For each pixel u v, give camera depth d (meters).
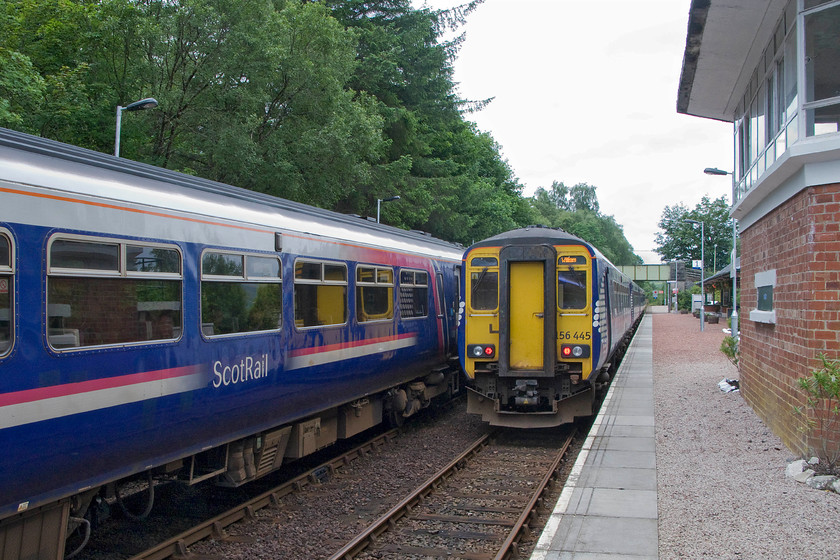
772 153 9.51
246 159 15.11
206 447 6.05
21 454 4.25
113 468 5.03
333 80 16.86
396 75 24.78
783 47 8.78
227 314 6.21
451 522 6.65
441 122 28.33
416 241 11.58
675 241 59.00
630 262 101.00
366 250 9.11
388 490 7.74
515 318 10.16
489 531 6.39
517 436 10.92
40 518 4.58
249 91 15.52
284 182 16.38
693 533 5.37
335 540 6.14
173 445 5.62
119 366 4.97
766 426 9.55
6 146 4.50
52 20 14.28
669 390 13.38
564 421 10.32
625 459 7.79
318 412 7.98
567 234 10.52
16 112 12.83
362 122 17.30
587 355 9.90
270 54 14.87
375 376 9.41
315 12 16.69
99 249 4.87
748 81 11.84
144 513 5.73
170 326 5.51
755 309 10.85
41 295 4.40
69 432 4.57
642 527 5.50
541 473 8.48
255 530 6.34
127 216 5.12
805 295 7.43
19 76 12.47
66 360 4.54
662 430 9.42
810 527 5.48
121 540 5.93
